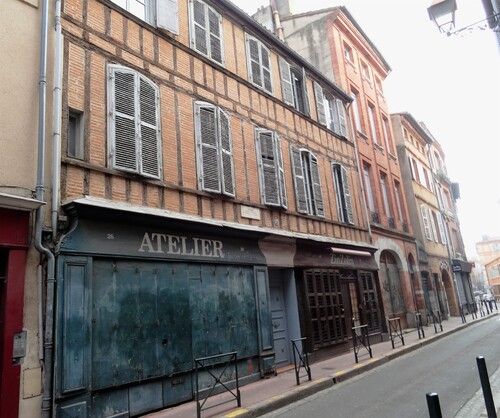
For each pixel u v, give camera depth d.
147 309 7.14
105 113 7.38
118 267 6.88
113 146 7.27
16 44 6.37
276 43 13.07
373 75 21.89
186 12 9.84
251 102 11.24
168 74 8.84
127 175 7.42
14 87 6.21
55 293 5.93
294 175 12.24
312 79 14.98
